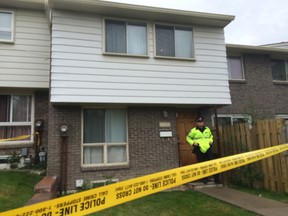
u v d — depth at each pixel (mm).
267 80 14156
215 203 6891
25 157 10078
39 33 10680
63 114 9102
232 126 9711
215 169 4422
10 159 9836
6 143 10086
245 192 8062
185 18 10016
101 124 9617
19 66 10289
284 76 14883
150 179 3658
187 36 10297
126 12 9383
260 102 13734
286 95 14461
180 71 9867
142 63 9477
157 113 10117
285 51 14117
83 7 8898
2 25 10406
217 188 8734
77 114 9250
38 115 10523
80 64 8789
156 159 9789
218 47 10547
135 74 9328
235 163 4770
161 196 7684
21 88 10352
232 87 13398
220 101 10180
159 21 9992
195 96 9883
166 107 10242
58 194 8352
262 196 7516
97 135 9508
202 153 8961
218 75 10320
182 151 10531
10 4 10406
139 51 9594
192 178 4082
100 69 8984
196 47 10258
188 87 9859
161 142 9969
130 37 9586
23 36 10508
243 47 13430
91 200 3174
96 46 9070
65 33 8805
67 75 8609
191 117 10906
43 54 10586
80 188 8766
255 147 8727
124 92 9102
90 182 8820
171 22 10125
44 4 10344
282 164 7758
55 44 8648
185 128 10734
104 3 8859
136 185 3520
